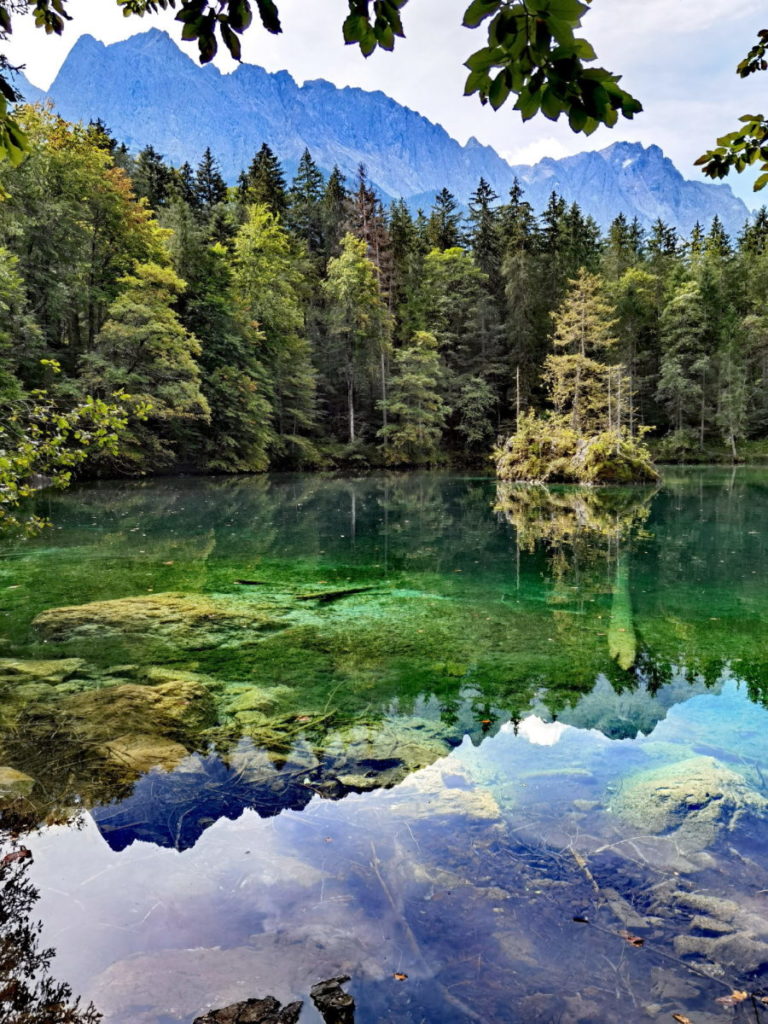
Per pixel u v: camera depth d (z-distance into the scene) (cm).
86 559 872
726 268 4231
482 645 518
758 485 2395
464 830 242
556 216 4162
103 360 2038
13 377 1485
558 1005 158
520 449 2772
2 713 354
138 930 185
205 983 163
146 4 193
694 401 3950
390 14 118
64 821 247
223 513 1449
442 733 343
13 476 467
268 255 3142
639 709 380
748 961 173
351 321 3388
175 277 2205
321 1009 155
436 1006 157
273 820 250
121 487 2055
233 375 2708
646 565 895
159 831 241
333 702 390
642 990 163
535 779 287
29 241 1906
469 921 190
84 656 468
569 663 472
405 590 727
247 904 197
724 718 367
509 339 3878
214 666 456
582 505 1759
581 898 201
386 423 3691
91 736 326
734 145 211
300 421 3347
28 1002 156
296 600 669
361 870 215
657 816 252
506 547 1048
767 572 846
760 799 267
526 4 95
